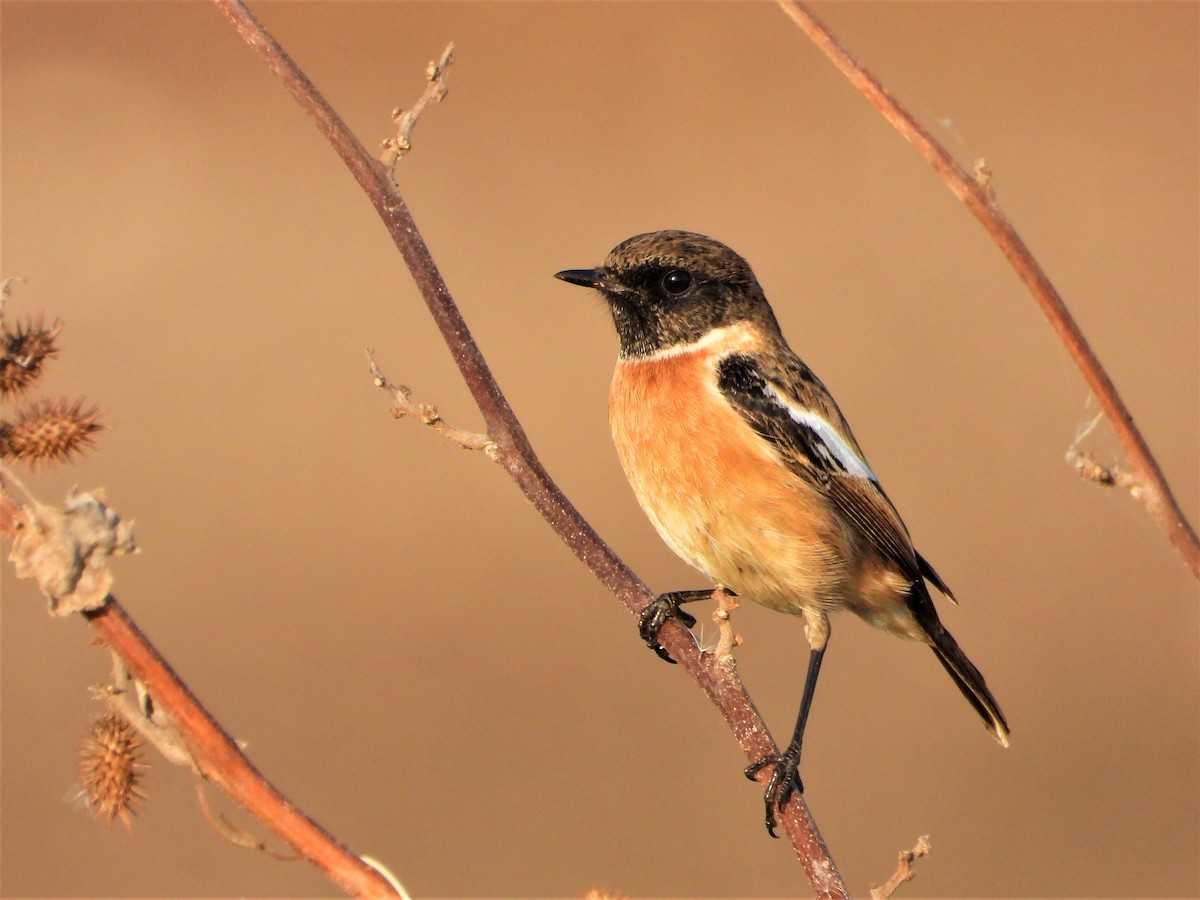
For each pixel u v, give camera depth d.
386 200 6.66
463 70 33.28
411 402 6.96
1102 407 4.91
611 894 5.74
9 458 5.16
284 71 6.52
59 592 4.62
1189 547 4.77
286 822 4.72
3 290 5.28
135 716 4.74
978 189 4.99
